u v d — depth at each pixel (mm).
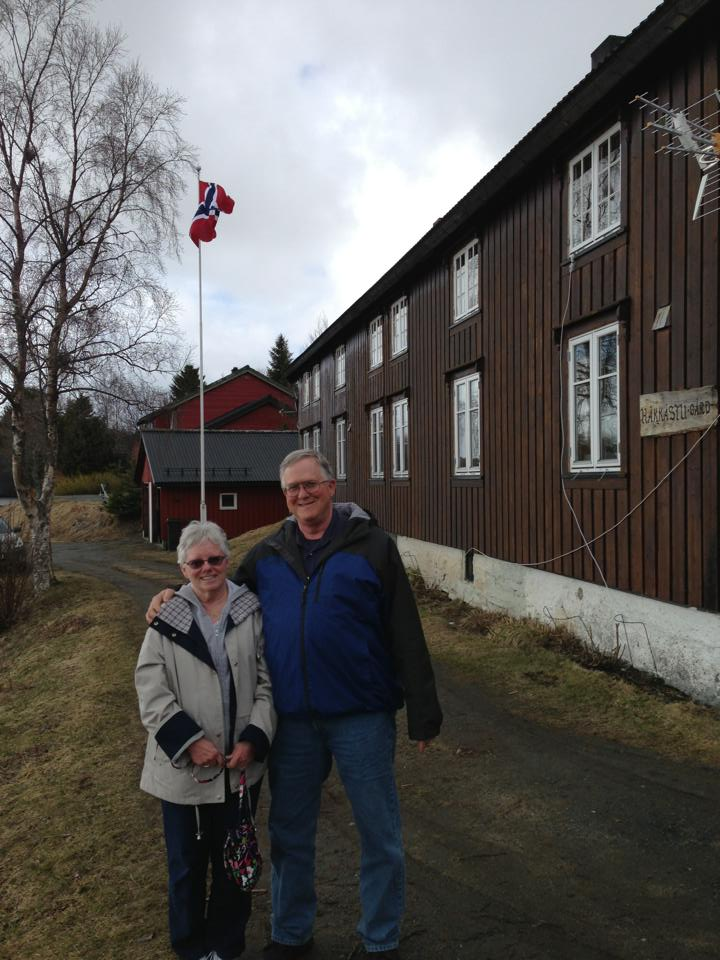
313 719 2895
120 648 9875
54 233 17062
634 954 3041
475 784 4930
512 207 9977
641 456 7199
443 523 12641
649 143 7059
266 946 3201
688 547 6555
